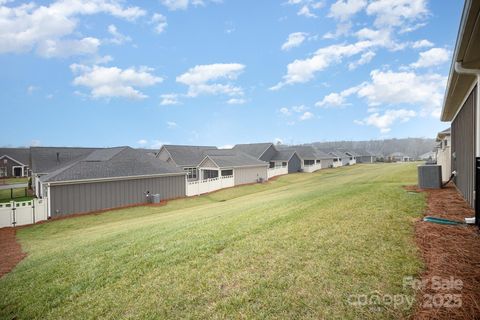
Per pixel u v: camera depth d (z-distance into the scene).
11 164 48.84
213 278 3.84
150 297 3.55
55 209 16.02
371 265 3.68
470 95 6.84
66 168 18.22
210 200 21.83
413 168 29.08
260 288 3.41
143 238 6.85
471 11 3.41
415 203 7.17
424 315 2.63
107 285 4.12
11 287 4.76
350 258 3.95
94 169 18.41
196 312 3.11
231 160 32.12
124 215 16.67
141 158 22.25
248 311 3.00
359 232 5.03
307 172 44.28
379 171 31.38
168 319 3.04
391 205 7.06
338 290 3.19
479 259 3.59
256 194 21.89
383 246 4.28
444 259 3.65
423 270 3.44
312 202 8.92
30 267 6.10
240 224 6.81
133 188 19.77
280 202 10.38
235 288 3.50
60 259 6.13
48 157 28.55
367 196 8.75
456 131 9.97
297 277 3.58
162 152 36.19
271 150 46.84
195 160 34.47
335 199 8.89
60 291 4.19
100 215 16.69
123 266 4.82
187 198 22.73
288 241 4.95
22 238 11.93
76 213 16.84
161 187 21.59
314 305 2.97
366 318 2.69
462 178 8.18
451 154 11.91
